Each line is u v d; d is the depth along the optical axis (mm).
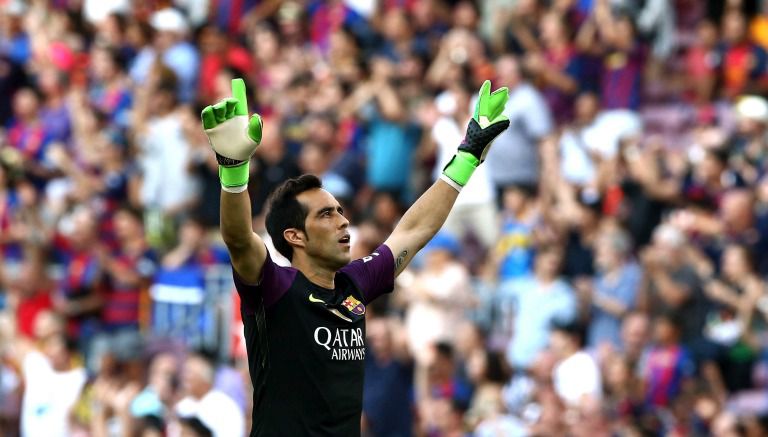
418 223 22625
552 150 50250
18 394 47219
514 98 51562
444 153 52156
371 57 57844
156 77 60062
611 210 48375
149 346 45625
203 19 65500
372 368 41688
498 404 40531
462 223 50750
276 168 52031
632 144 49062
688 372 40562
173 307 49438
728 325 42250
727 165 48406
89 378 49406
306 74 59688
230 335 47844
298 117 57094
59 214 57406
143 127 59031
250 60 62031
